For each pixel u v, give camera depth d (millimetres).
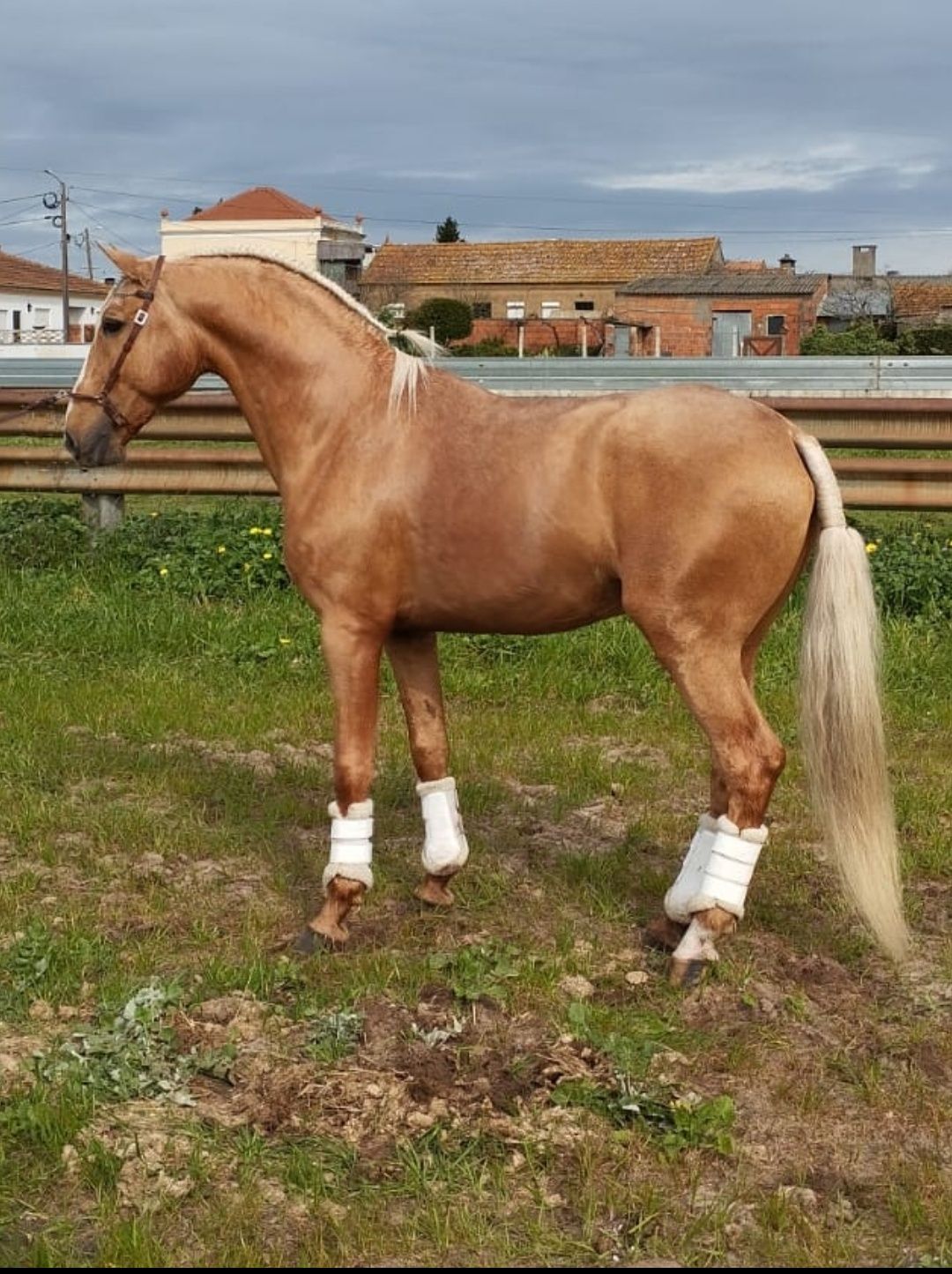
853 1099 3742
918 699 7137
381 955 4469
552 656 7656
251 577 8961
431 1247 3172
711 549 3961
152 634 8133
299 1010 4129
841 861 4012
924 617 8133
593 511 4090
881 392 11648
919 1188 3361
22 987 4219
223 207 45625
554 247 55438
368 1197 3307
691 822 5711
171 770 6176
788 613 8148
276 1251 3148
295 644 7953
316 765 6328
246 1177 3355
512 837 5520
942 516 11070
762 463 3971
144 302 4547
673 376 11906
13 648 7988
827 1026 4102
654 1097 3680
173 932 4699
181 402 9570
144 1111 3627
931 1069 3881
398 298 51531
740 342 37469
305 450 4426
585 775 6172
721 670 4070
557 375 12109
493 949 4508
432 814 4816
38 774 6098
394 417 4348
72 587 9023
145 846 5402
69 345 21047
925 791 5969
